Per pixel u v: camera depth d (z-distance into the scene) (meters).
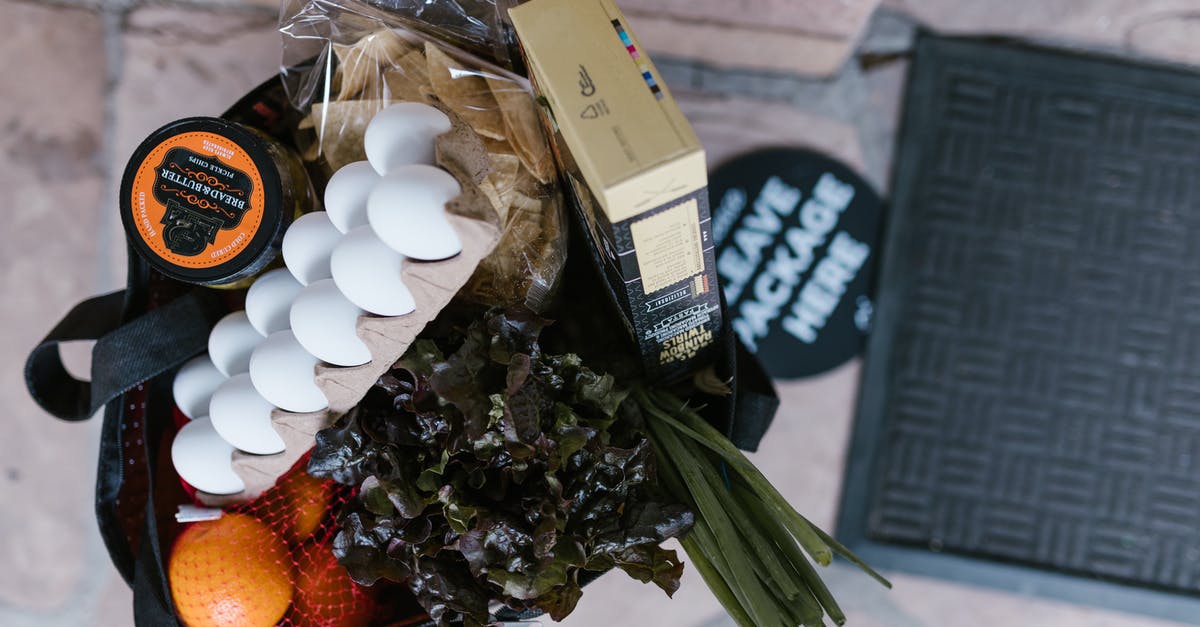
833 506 1.21
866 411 1.20
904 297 1.20
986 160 1.20
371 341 0.81
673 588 0.85
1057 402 1.20
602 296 0.92
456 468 0.84
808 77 1.21
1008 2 1.20
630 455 0.84
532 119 0.87
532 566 0.82
